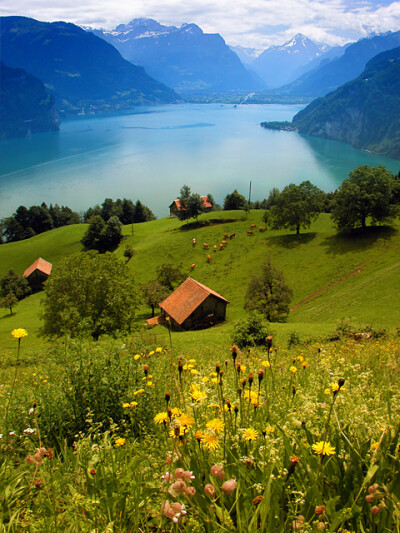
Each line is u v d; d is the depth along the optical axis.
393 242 68.75
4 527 2.39
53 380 5.83
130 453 3.54
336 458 2.78
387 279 53.19
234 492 2.62
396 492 2.36
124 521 2.65
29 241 118.06
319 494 2.42
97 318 35.00
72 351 6.03
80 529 2.48
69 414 4.98
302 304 57.81
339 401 3.87
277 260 74.38
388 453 2.61
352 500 2.42
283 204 84.31
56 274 37.31
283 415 4.20
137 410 4.93
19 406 5.04
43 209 142.88
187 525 2.30
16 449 4.10
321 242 77.31
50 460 3.44
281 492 2.50
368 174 74.00
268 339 4.79
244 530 2.22
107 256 40.22
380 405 4.39
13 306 77.19
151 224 125.75
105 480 2.97
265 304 51.03
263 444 3.18
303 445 2.97
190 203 103.75
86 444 3.77
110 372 5.61
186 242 91.38
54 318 35.03
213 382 5.05
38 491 2.93
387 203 72.75
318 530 2.11
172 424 3.10
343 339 26.69
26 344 45.00
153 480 3.05
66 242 114.88
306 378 6.61
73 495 2.71
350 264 65.56
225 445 2.86
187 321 54.81
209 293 55.56
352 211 73.94
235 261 78.62
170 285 73.25
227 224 99.12
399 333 25.94
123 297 36.59
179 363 4.22
